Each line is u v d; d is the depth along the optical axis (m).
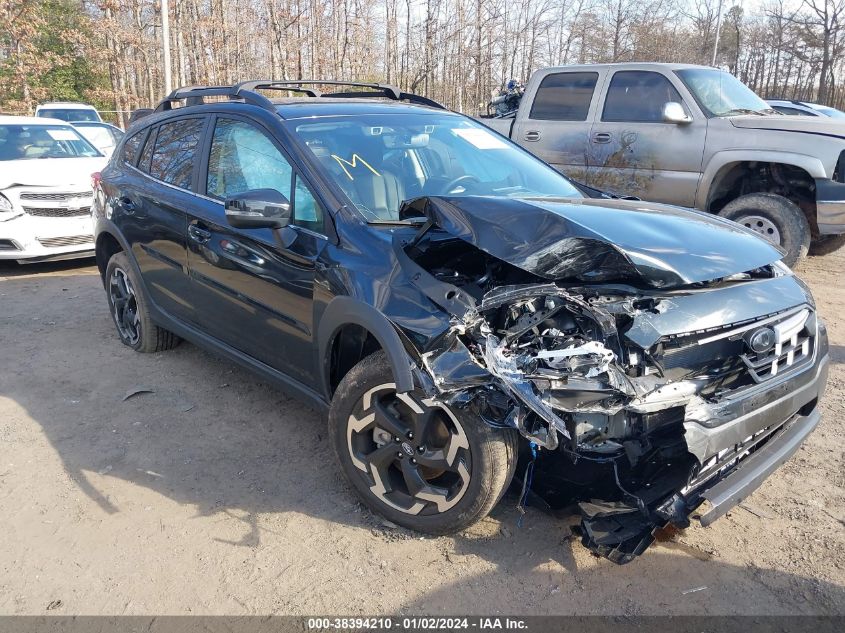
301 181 3.59
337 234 3.32
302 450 3.86
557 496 2.89
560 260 2.74
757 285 3.07
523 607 2.69
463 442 2.78
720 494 2.67
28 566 2.95
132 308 5.30
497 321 2.80
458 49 22.14
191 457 3.79
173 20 24.50
